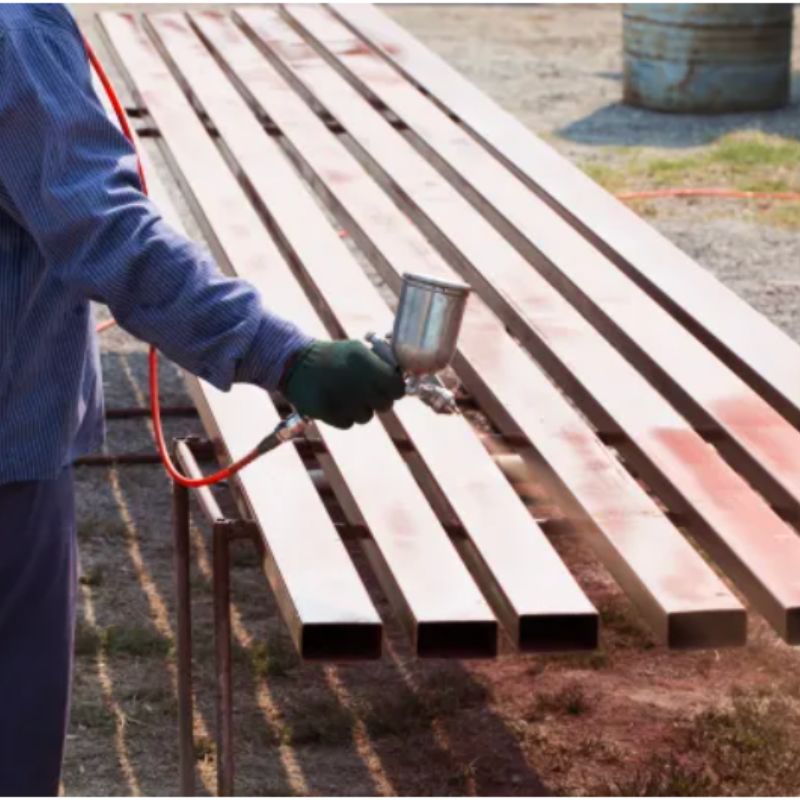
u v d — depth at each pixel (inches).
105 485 350.3
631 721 252.2
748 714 249.9
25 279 164.7
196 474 208.8
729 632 157.5
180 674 227.6
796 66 780.0
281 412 316.2
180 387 402.9
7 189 154.2
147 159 321.7
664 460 187.3
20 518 173.0
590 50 817.5
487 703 259.0
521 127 316.8
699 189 554.9
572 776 237.6
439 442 196.9
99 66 193.0
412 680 266.8
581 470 186.7
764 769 236.2
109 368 415.5
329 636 161.2
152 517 334.0
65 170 150.6
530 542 173.3
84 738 253.1
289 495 189.3
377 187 285.7
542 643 159.5
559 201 273.6
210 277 149.7
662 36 674.2
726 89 676.1
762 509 175.6
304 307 236.2
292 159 316.8
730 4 667.4
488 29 876.6
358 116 326.0
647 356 213.9
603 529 172.6
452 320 144.9
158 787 240.2
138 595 300.4
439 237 265.0
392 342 147.1
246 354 147.7
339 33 394.6
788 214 522.0
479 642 159.9
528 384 211.2
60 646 180.7
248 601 295.7
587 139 635.5
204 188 286.5
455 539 181.9
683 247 490.3
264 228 267.4
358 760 244.7
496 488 185.9
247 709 260.2
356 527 184.7
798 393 202.1
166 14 422.0
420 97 338.6
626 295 233.8
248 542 315.6
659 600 158.1
